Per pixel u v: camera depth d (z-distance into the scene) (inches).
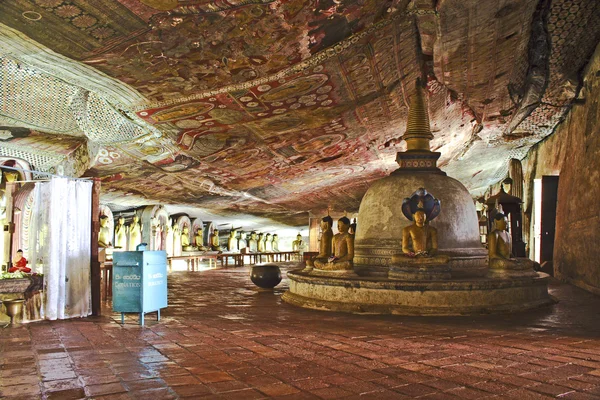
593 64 492.4
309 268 454.9
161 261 320.8
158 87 339.9
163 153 492.4
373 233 430.9
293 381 178.7
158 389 169.6
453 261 404.5
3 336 265.7
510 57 461.4
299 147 575.2
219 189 714.8
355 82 411.5
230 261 1266.0
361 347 234.4
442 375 186.2
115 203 743.7
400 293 349.4
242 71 337.4
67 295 328.8
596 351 225.8
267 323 306.2
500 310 341.7
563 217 603.2
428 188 425.4
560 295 447.5
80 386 173.5
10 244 389.7
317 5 279.6
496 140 765.9
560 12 405.4
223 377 183.8
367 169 799.7
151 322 311.4
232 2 253.0
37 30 250.4
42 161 466.6
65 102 361.4
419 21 356.8
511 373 188.9
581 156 537.6
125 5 238.2
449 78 477.4
